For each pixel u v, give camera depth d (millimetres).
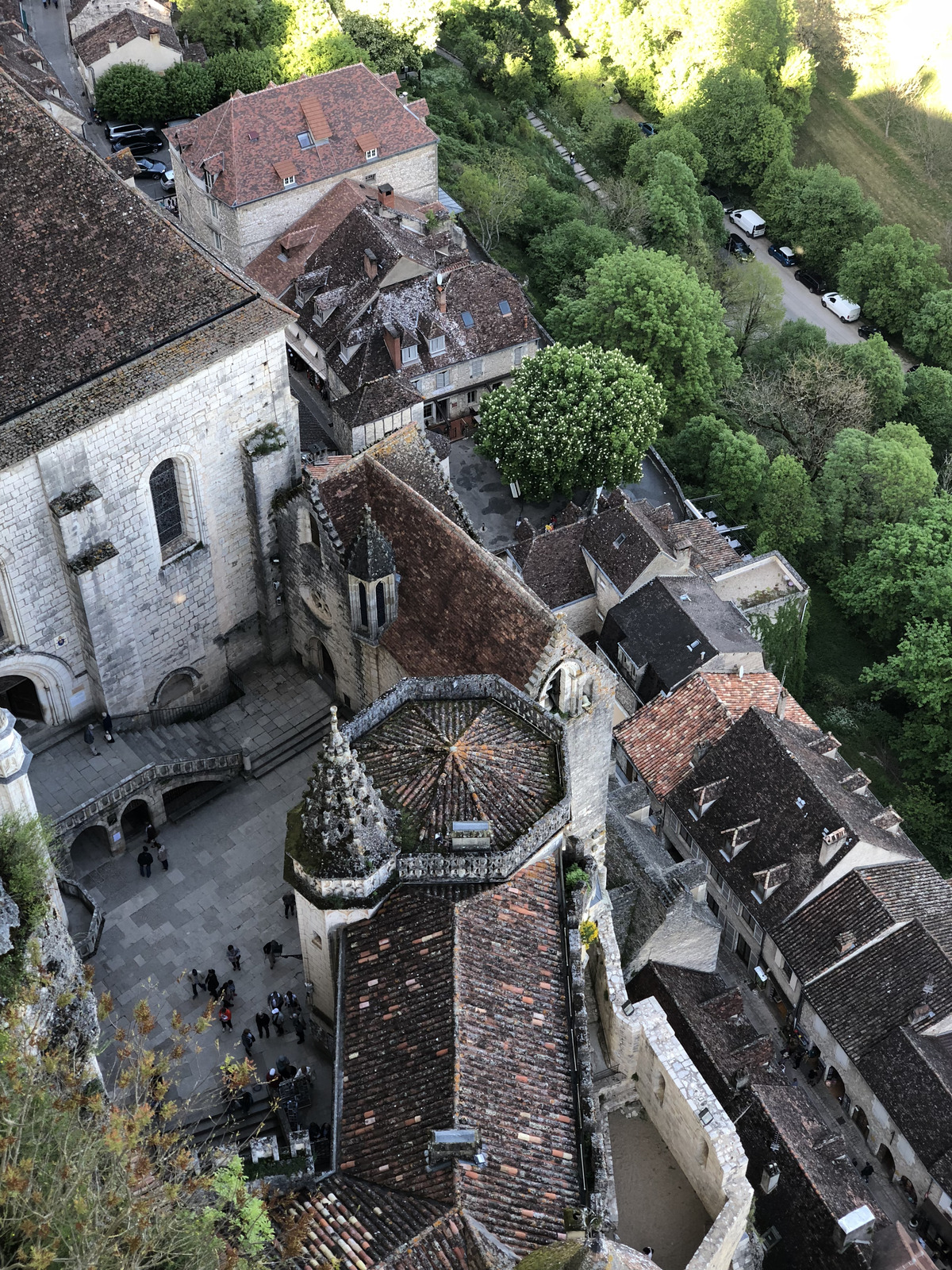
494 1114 56375
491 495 125812
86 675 85000
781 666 120250
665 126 187500
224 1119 69375
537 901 64375
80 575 78688
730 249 184500
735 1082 80688
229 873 81750
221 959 77312
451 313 128875
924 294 171125
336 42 152000
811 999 89000
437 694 69125
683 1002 83375
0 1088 44781
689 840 97938
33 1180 42719
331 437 124000
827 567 135875
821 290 180625
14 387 74750
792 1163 77688
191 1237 46312
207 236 137500
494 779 65562
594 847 80625
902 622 128125
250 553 89250
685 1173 71000
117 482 78812
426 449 85188
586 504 125875
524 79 189500
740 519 135125
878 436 137750
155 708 88312
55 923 57344
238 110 132750
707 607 109500
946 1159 80625
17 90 76375
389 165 137500
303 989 75688
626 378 122125
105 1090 57719
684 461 138125
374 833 62688
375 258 126562
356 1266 52062
